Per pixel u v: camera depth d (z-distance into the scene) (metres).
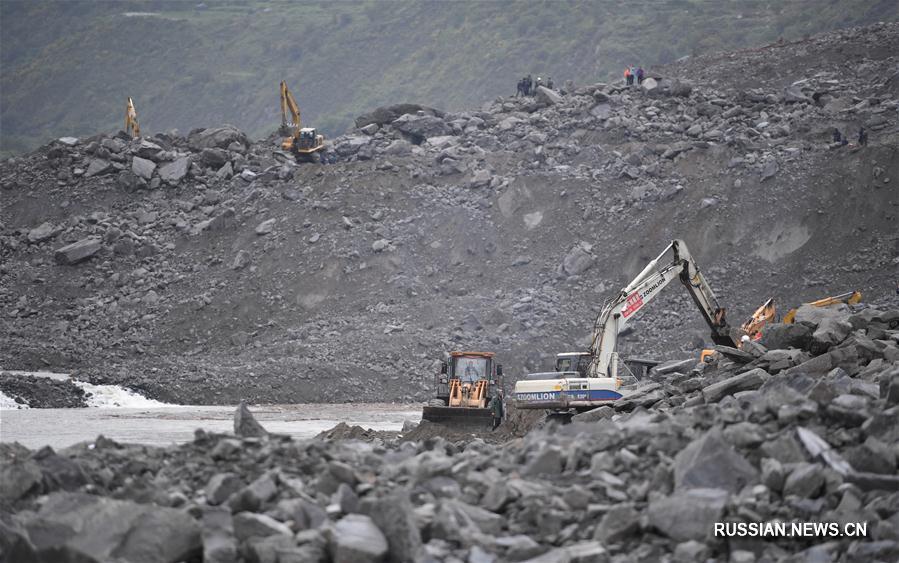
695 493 40.44
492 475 46.62
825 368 89.44
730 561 37.59
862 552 37.22
